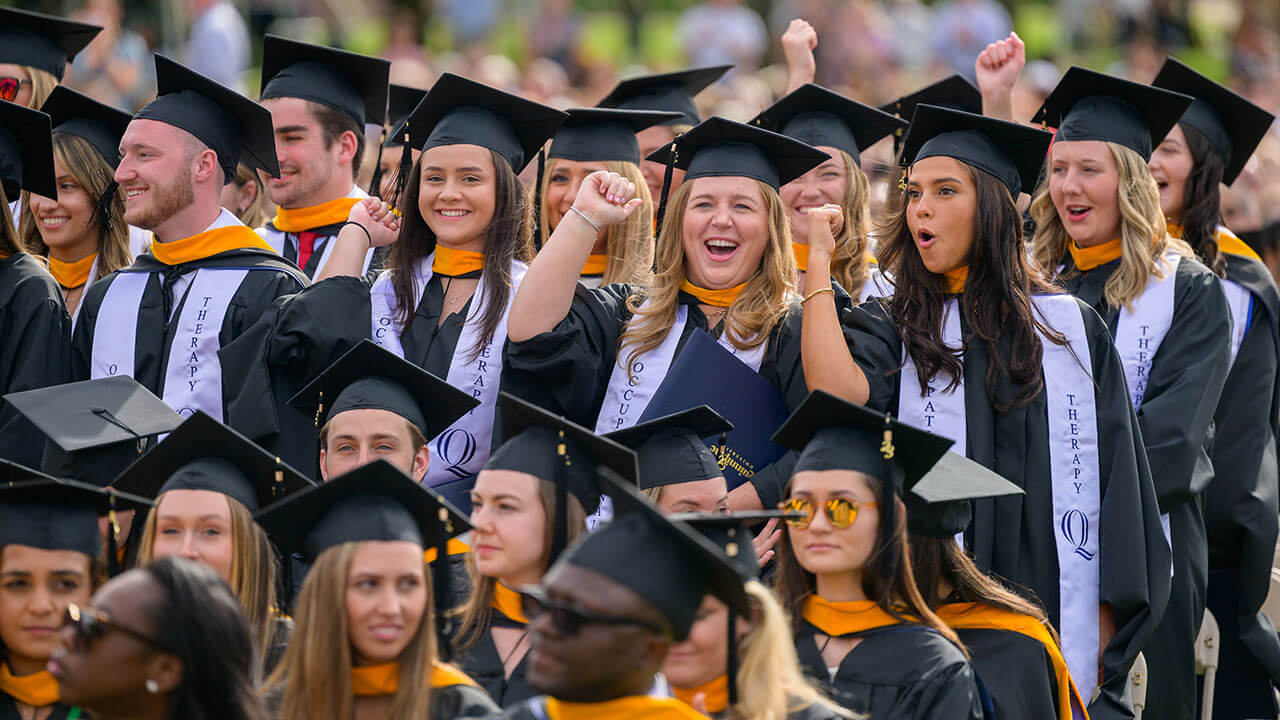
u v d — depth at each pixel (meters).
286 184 24.81
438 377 20.03
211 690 11.23
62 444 17.78
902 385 19.05
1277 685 22.23
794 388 19.00
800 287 23.22
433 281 20.81
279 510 13.71
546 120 21.19
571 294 19.27
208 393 20.88
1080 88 22.02
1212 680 21.03
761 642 12.57
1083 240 22.03
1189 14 60.34
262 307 21.27
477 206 20.45
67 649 11.29
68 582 14.25
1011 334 18.89
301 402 18.70
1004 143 19.31
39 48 27.55
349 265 21.02
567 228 19.28
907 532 16.36
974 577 17.03
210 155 21.62
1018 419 18.75
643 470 16.75
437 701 13.32
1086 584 18.53
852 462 15.12
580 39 57.22
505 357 19.59
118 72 39.84
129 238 24.84
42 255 24.83
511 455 15.52
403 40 52.94
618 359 19.80
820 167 23.58
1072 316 19.11
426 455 18.39
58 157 23.16
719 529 13.98
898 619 15.38
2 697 14.18
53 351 21.36
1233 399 23.19
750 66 56.72
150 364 21.11
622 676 11.09
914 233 19.25
